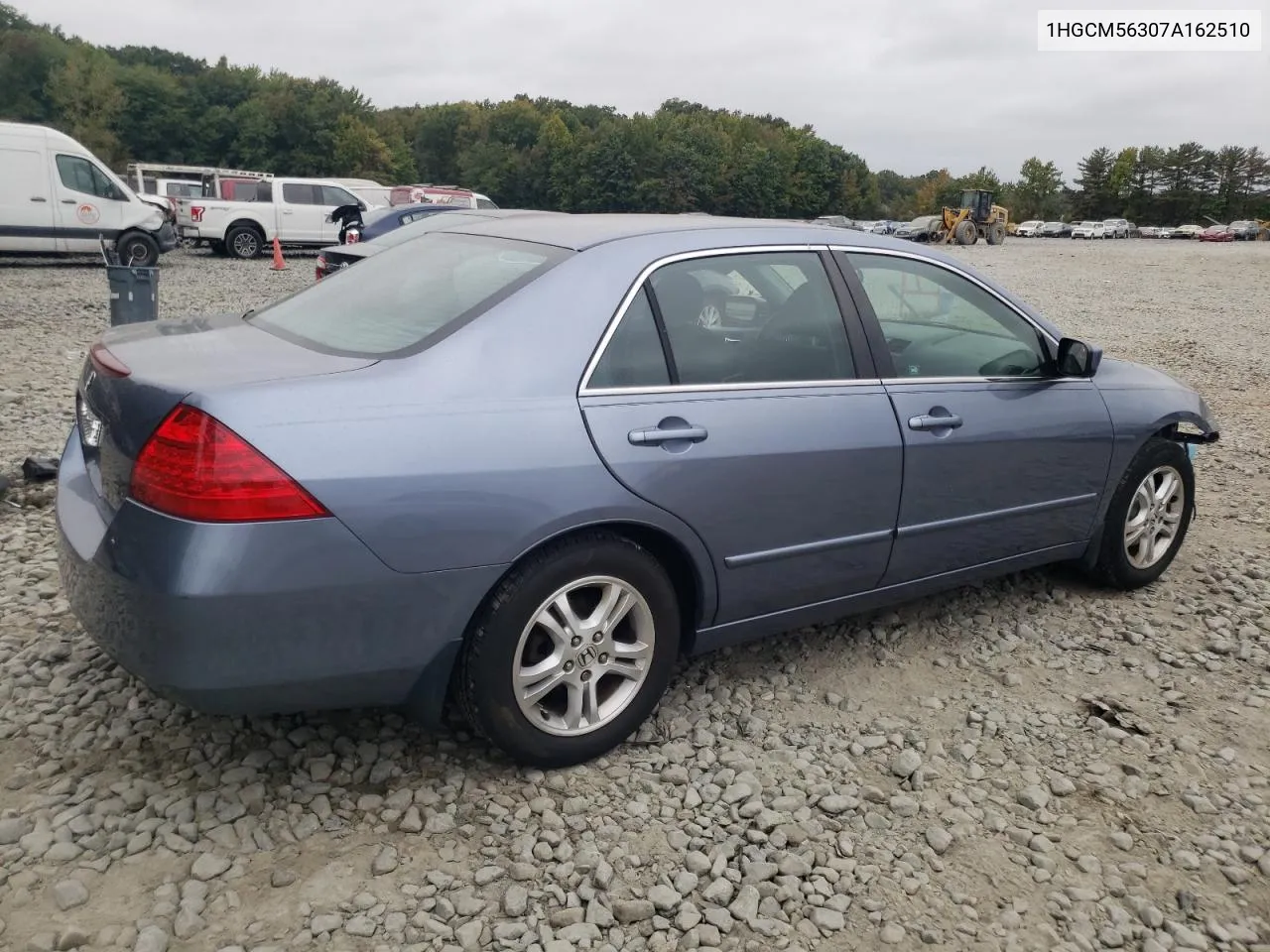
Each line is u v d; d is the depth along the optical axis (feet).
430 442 8.81
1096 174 407.23
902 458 11.85
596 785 10.07
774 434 10.78
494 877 8.70
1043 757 10.98
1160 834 9.74
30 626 12.68
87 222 61.16
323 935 7.94
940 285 13.03
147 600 8.17
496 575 9.18
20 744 10.19
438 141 411.34
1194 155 392.06
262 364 9.23
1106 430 14.20
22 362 30.07
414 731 10.80
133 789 9.49
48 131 59.77
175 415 8.29
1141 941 8.39
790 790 10.14
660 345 10.41
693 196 365.20
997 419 12.88
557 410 9.50
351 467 8.45
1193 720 11.91
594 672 10.14
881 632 13.84
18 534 15.66
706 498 10.32
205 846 8.84
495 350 9.48
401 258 11.99
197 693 8.32
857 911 8.57
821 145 391.45
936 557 12.71
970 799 10.17
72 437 11.04
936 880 8.99
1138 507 15.31
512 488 9.10
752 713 11.62
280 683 8.55
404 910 8.27
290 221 79.97
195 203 77.10
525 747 9.82
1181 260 126.62
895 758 10.85
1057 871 9.18
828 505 11.34
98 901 8.13
